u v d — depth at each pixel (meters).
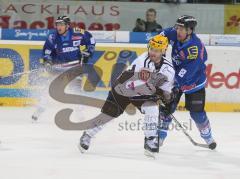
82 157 11.60
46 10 22.20
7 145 12.75
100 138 13.92
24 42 19.06
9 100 19.08
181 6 22.38
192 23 11.89
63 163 10.99
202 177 10.18
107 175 10.11
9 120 16.44
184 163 11.36
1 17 22.12
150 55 11.09
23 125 15.61
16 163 10.89
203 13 22.42
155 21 21.39
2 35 19.16
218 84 19.50
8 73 19.02
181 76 12.32
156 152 11.65
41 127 15.33
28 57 19.09
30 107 19.03
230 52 19.44
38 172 10.17
